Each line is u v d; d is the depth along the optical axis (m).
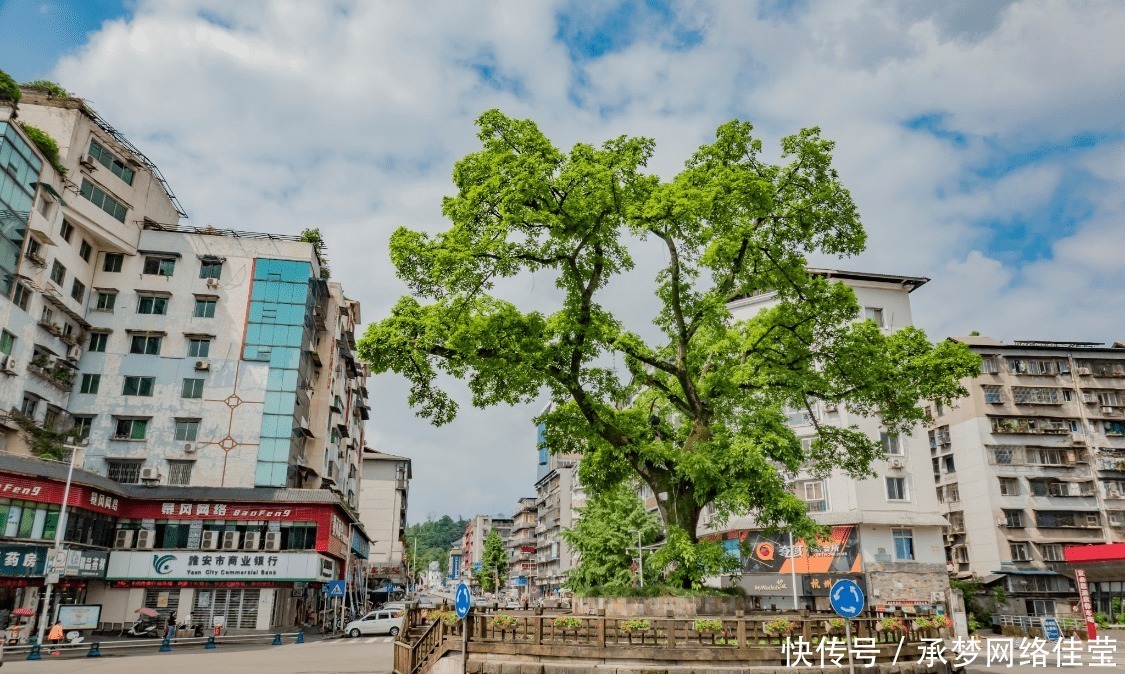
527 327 17.38
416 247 17.14
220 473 38.38
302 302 42.03
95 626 27.83
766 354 19.86
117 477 37.72
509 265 17.56
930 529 39.09
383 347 16.69
